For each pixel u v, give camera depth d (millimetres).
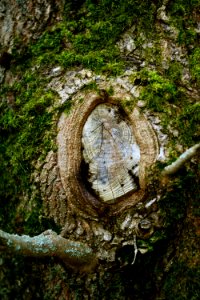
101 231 850
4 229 952
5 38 987
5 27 991
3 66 980
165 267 858
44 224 877
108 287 869
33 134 888
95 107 866
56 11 963
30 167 884
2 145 950
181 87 880
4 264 988
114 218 848
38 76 925
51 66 922
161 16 916
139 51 904
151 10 917
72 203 852
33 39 968
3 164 947
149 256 855
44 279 923
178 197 840
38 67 933
